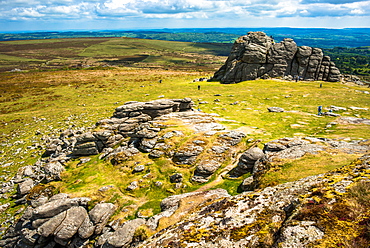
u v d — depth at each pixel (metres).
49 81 113.62
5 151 47.47
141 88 89.56
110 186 29.38
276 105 59.56
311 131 38.75
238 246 9.66
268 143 29.95
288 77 93.25
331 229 8.14
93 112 64.19
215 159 30.72
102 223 23.53
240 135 35.09
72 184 30.95
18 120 63.03
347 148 25.03
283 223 9.83
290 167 22.23
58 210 25.17
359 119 42.28
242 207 12.54
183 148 32.69
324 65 93.56
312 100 62.59
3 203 32.38
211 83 92.31
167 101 47.38
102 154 38.47
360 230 7.64
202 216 13.13
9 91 94.06
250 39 96.94
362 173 11.01
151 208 25.00
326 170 20.12
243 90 77.38
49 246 23.28
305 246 7.93
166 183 28.80
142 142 37.00
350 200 9.12
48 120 61.59
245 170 27.56
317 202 9.81
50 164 35.81
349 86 83.62
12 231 26.12
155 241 12.68
